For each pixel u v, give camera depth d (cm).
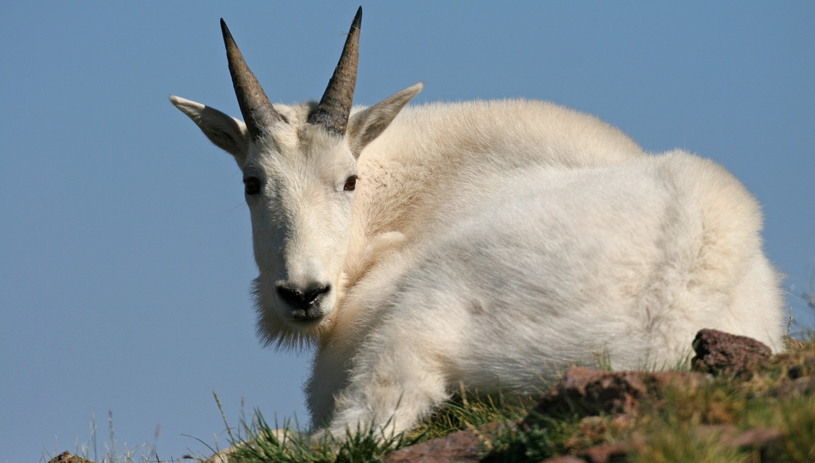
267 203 2042
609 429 1163
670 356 1515
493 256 1709
